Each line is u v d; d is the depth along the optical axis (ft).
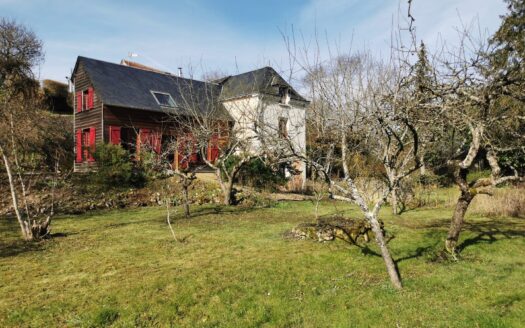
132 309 14.75
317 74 22.99
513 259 20.75
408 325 13.39
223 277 18.02
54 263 20.49
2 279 18.02
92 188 46.09
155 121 67.00
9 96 40.16
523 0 54.49
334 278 17.95
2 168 47.26
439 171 56.24
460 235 26.68
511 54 34.60
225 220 33.96
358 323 13.64
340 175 43.62
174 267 19.60
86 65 64.80
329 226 26.17
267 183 55.11
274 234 27.66
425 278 17.75
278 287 16.83
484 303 14.93
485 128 21.09
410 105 17.13
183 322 13.93
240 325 13.65
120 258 21.31
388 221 33.73
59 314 14.47
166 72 82.89
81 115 67.72
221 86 80.28
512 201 37.45
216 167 44.86
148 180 50.57
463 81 18.49
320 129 22.18
